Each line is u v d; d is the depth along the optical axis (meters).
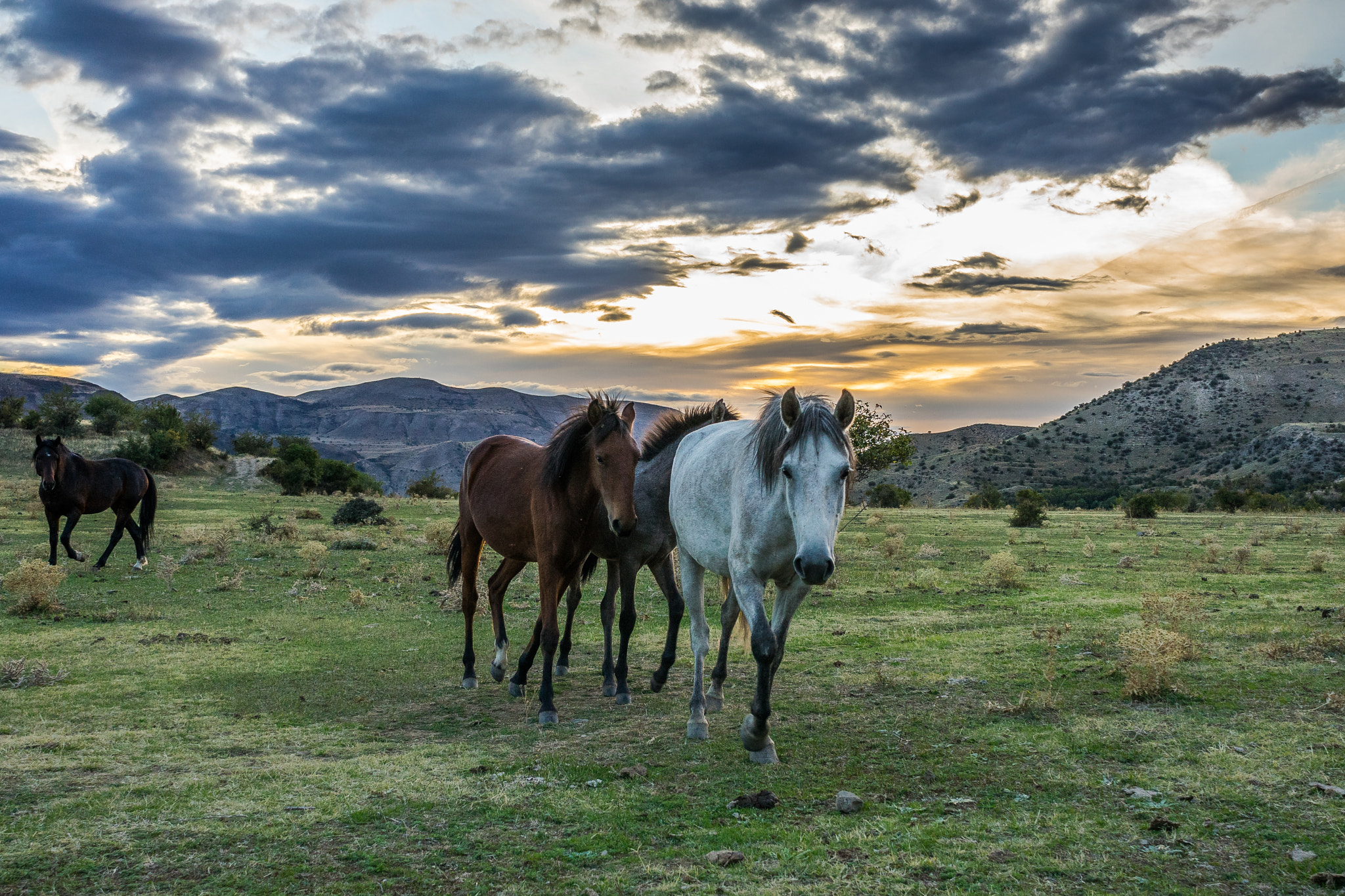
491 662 7.63
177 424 64.06
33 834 3.41
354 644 8.45
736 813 3.61
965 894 2.72
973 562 15.49
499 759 4.55
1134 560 14.63
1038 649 7.24
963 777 3.98
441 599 11.04
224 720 5.57
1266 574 13.10
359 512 24.16
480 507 6.84
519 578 13.33
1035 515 24.34
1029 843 3.12
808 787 3.93
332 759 4.68
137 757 4.66
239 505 31.50
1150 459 104.00
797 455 4.03
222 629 9.22
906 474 111.56
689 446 5.70
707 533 5.06
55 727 5.35
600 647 8.40
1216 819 3.32
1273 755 4.07
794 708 5.55
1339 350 123.06
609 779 4.17
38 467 13.19
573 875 2.97
